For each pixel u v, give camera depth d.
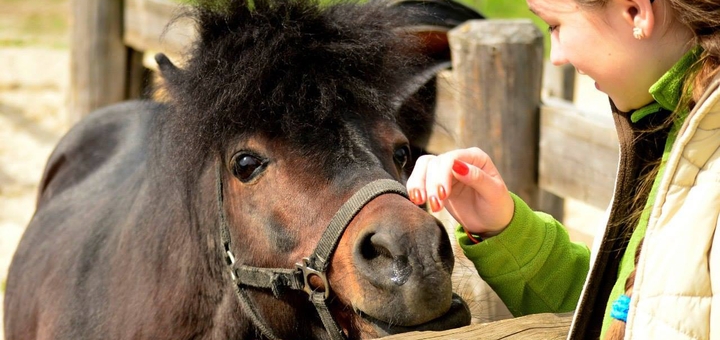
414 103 2.78
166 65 2.68
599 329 1.77
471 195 1.98
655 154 1.70
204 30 2.47
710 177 1.42
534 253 1.99
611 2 1.51
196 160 2.42
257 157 2.23
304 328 2.34
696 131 1.41
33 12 12.29
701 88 1.45
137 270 2.70
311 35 2.29
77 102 6.20
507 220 1.95
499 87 3.53
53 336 2.92
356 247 2.01
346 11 2.47
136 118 3.93
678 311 1.41
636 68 1.54
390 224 1.96
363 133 2.22
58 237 3.33
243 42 2.32
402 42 2.62
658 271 1.44
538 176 3.72
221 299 2.51
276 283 2.25
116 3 5.98
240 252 2.35
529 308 2.06
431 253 1.93
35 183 7.23
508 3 11.09
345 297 2.09
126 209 3.00
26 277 3.38
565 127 3.56
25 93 9.18
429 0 3.66
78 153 3.99
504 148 3.60
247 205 2.29
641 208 1.65
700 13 1.43
